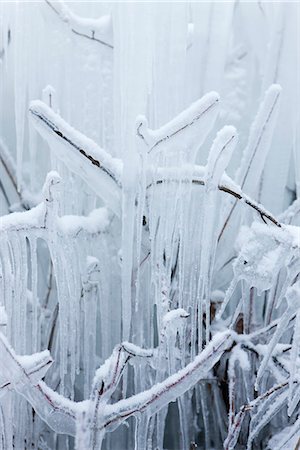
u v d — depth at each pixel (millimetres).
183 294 1344
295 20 1442
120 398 1394
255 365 1381
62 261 1286
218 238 1401
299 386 1226
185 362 1371
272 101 1340
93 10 1523
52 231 1251
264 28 1536
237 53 1569
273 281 1248
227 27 1460
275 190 1463
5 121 1537
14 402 1297
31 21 1458
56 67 1483
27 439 1342
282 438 1335
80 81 1458
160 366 1263
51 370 1395
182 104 1391
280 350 1321
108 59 1446
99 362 1416
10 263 1277
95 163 1306
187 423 1398
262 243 1260
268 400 1297
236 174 1397
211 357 1234
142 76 1289
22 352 1291
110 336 1409
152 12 1303
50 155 1449
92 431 1184
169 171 1281
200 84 1463
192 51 1455
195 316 1326
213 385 1403
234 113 1536
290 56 1447
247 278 1271
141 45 1286
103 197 1345
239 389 1399
